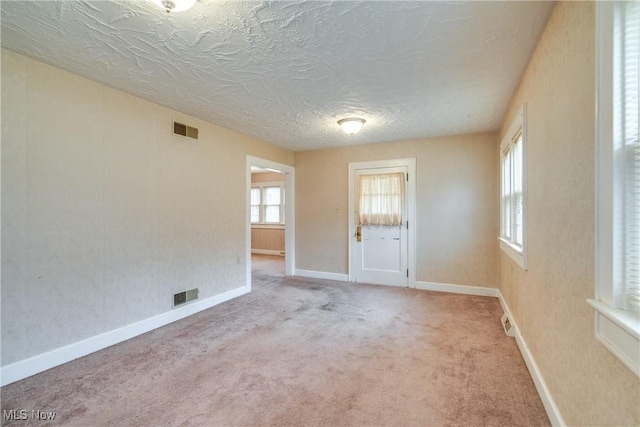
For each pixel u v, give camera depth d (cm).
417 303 385
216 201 384
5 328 205
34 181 220
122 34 185
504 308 348
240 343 270
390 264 481
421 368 225
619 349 101
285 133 423
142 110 295
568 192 149
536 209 207
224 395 194
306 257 549
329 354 249
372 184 488
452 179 438
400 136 441
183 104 308
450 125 384
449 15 167
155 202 308
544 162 188
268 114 339
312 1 154
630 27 104
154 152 306
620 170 107
